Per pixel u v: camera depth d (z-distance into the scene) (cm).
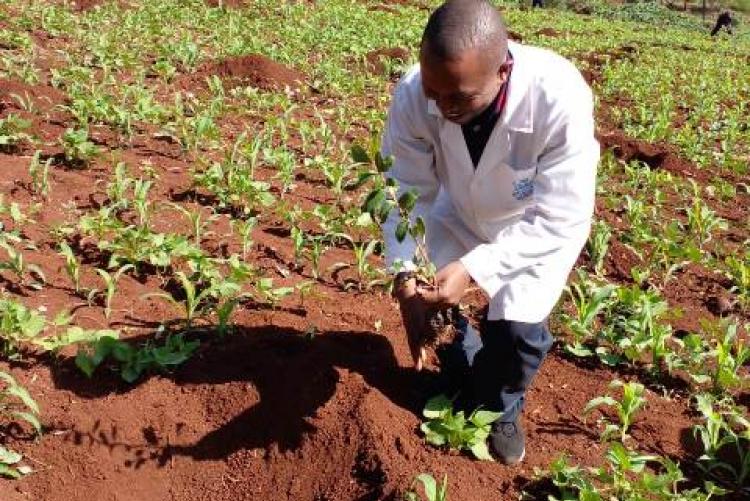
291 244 483
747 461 313
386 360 351
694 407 363
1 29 911
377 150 270
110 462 313
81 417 319
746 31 3453
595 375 380
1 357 341
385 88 941
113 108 635
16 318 343
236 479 314
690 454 331
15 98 646
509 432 307
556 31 2070
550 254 273
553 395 360
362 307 411
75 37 962
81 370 340
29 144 581
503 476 303
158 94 776
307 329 373
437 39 237
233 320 379
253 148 587
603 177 670
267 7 1526
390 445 303
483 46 237
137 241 428
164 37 1048
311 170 629
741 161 815
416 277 286
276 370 338
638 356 384
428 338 289
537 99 261
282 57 1006
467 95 244
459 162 281
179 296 404
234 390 335
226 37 1122
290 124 730
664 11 3453
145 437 322
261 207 531
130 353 338
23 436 311
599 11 3322
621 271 518
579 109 262
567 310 440
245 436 324
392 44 1316
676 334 440
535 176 277
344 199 569
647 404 360
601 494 290
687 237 577
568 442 328
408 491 284
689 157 834
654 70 1432
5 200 487
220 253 457
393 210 307
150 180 548
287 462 312
